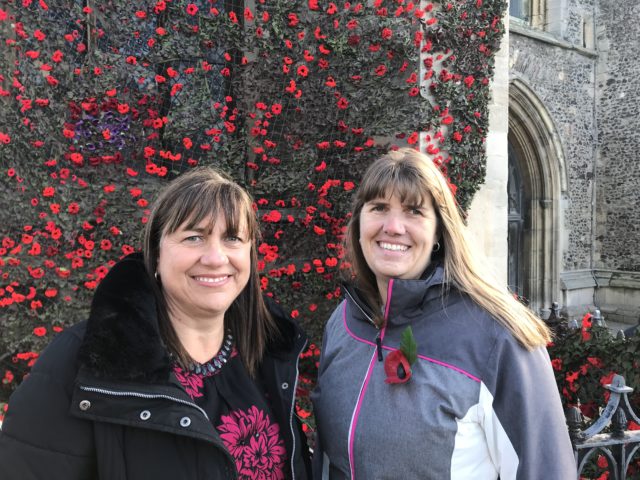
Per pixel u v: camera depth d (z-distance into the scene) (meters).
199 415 1.14
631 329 4.07
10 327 3.71
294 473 1.37
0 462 1.06
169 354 1.21
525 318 1.34
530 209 11.12
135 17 3.83
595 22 11.70
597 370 3.37
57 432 1.07
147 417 1.08
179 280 1.25
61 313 3.73
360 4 4.12
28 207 3.65
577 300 11.51
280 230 4.26
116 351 1.08
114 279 1.20
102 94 3.73
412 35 4.10
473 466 1.28
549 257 11.09
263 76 4.18
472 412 1.28
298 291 4.35
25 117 3.60
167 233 1.26
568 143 11.27
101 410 1.06
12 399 1.11
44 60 3.63
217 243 1.26
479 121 4.29
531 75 10.51
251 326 1.44
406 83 4.09
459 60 4.20
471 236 1.47
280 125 4.27
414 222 1.43
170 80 4.03
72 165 3.75
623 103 11.40
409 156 1.49
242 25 4.52
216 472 1.15
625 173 11.45
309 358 4.38
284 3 4.11
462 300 1.39
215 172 1.38
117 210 3.87
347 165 4.27
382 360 1.42
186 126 3.95
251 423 1.31
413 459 1.28
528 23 11.46
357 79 4.15
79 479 1.09
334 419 1.43
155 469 1.10
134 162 3.96
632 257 11.39
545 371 1.30
